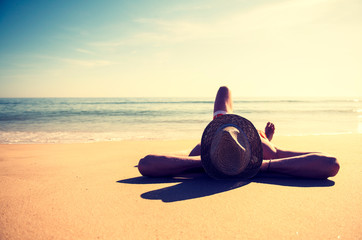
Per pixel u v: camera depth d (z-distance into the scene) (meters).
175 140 7.63
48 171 3.55
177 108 32.19
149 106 38.44
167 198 2.34
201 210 2.04
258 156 2.65
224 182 2.88
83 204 2.21
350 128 11.13
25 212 2.03
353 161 3.93
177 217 1.91
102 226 1.78
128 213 2.00
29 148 6.07
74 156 4.89
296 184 2.74
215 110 3.63
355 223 1.76
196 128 11.58
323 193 2.41
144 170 3.03
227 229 1.70
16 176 3.23
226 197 2.34
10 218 1.92
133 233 1.67
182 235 1.63
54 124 13.52
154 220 1.87
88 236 1.64
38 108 34.62
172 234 1.65
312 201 2.20
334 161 2.74
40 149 5.90
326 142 6.48
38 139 8.20
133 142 7.14
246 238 1.58
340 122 13.96
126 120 15.99
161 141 7.37
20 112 25.19
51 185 2.80
